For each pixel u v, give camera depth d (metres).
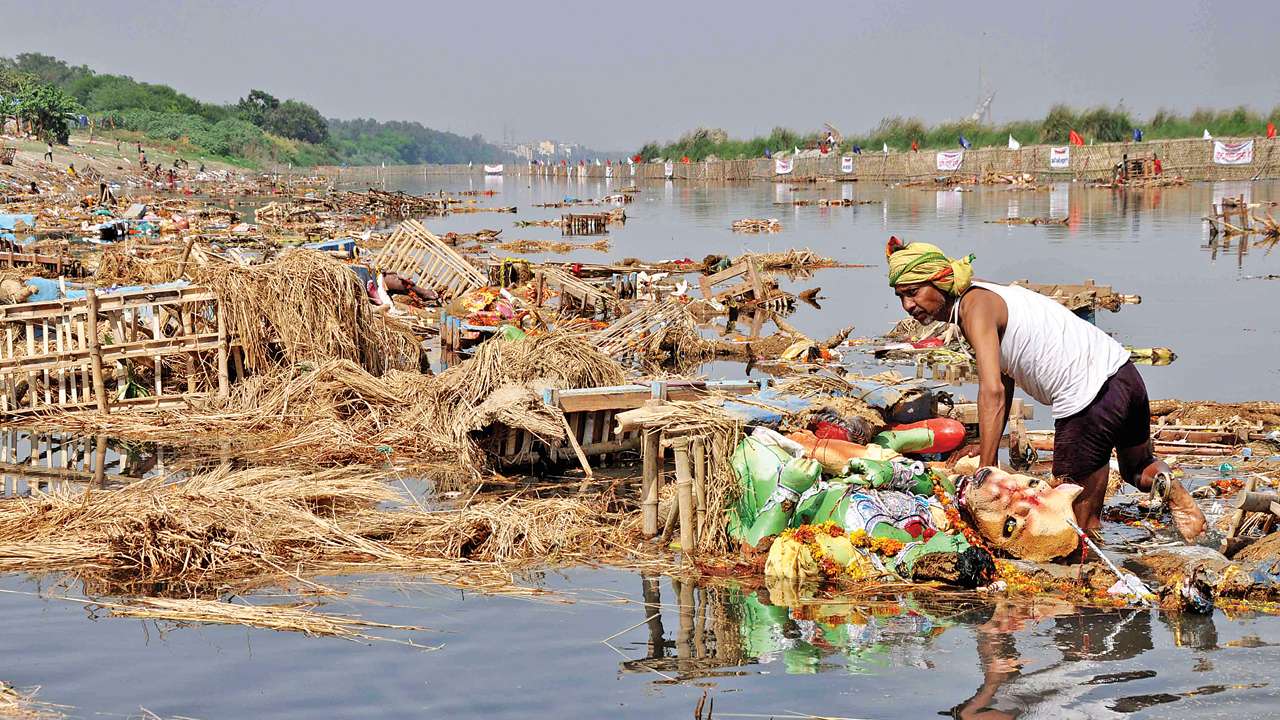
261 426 15.35
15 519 10.74
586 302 25.97
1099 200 77.12
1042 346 9.27
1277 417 14.99
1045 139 121.50
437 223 72.44
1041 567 9.16
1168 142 98.75
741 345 22.95
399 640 7.90
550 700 6.83
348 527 10.68
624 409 13.57
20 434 15.10
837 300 31.61
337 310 17.19
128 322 17.98
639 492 12.37
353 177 198.88
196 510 10.30
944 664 7.26
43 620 8.34
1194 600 8.12
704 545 9.84
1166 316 26.67
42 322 16.34
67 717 6.63
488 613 8.46
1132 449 9.58
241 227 57.25
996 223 58.72
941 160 116.94
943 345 22.08
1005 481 9.30
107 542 10.05
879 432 11.16
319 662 7.49
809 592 8.78
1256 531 9.91
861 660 7.36
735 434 9.91
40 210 64.94
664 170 161.00
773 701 6.75
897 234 53.56
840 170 128.88
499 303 23.16
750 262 29.67
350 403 15.52
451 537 10.27
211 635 8.01
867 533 9.22
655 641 7.82
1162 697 6.65
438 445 14.20
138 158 138.62
